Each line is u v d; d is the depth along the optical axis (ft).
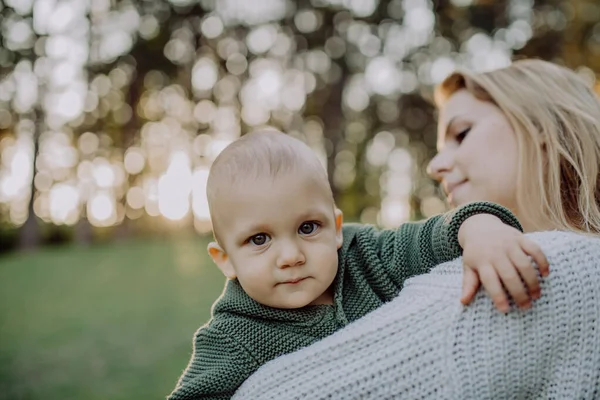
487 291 3.43
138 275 33.01
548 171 4.80
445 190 5.34
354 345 3.65
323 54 69.62
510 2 62.03
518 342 3.33
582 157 4.65
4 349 19.84
